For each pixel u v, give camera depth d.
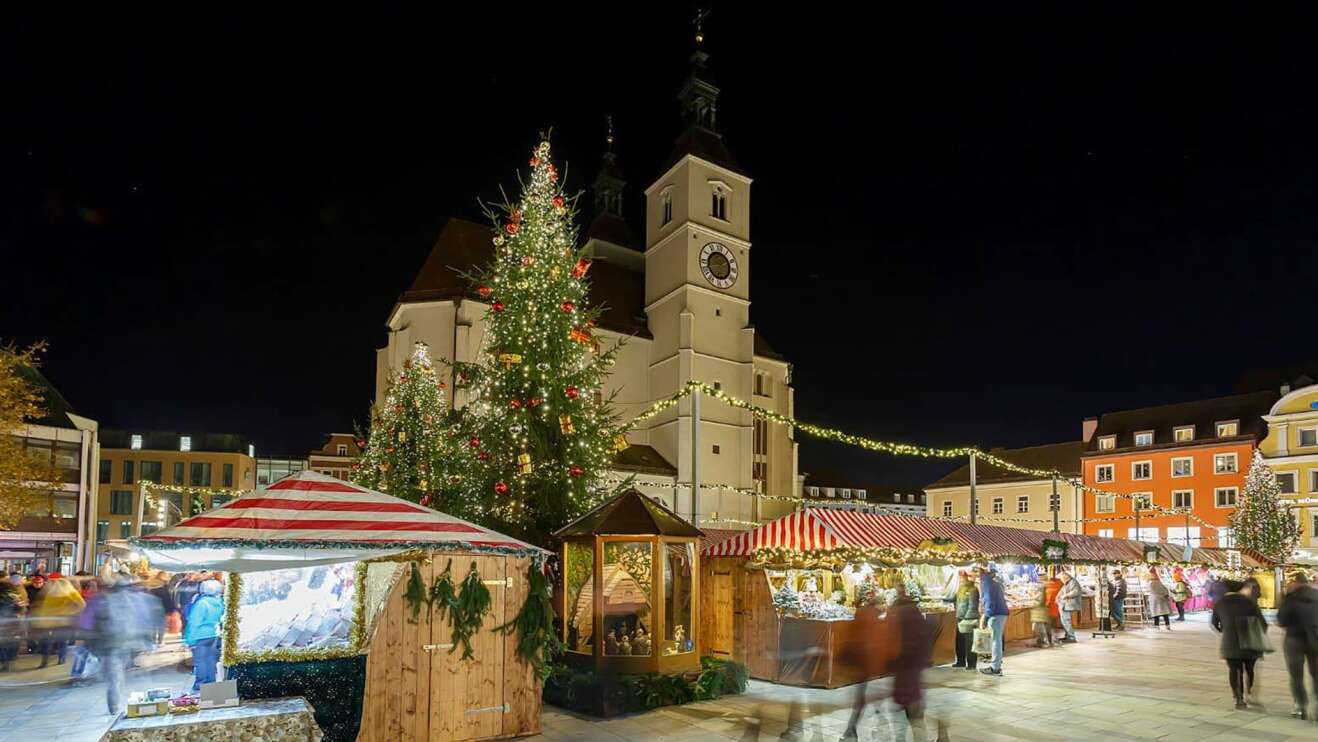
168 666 17.59
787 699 12.98
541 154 18.77
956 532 21.42
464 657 10.15
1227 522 56.41
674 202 54.44
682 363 50.50
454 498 17.52
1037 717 11.90
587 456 17.33
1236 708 12.66
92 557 48.56
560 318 17.67
